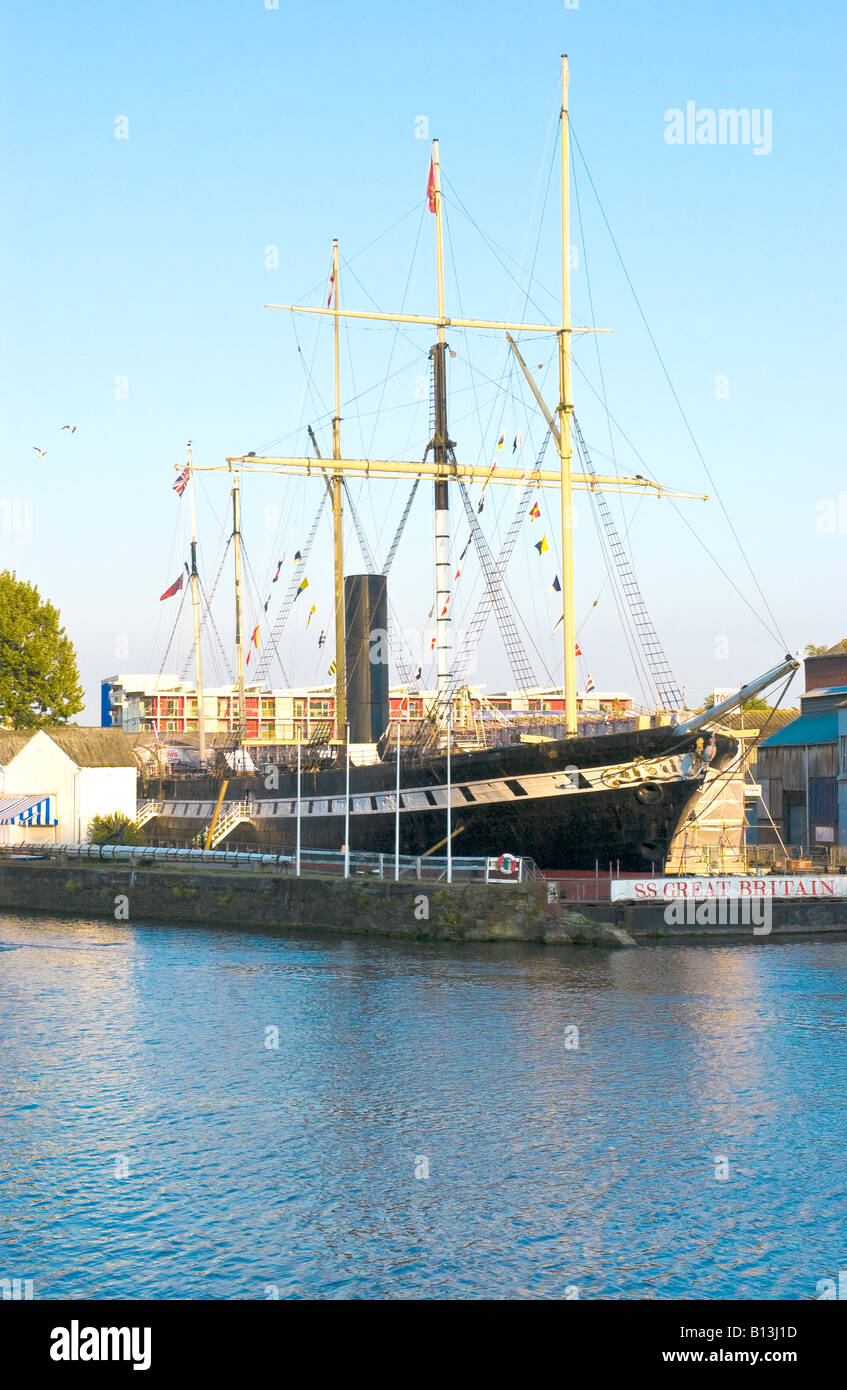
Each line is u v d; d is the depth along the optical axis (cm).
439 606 7100
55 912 6994
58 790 8481
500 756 6062
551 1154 2859
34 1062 3609
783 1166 2789
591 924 5497
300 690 17375
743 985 4581
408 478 7544
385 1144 2928
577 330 6675
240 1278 2306
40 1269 2334
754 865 6869
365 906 5897
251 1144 2931
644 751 5681
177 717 16225
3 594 11550
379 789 6719
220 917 6400
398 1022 4034
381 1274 2323
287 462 7488
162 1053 3697
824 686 8925
